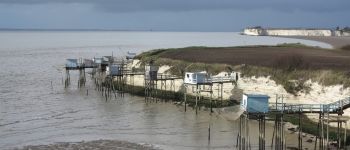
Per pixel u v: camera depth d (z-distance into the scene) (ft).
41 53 558.15
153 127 178.60
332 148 144.87
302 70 206.39
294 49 360.28
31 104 224.12
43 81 306.76
